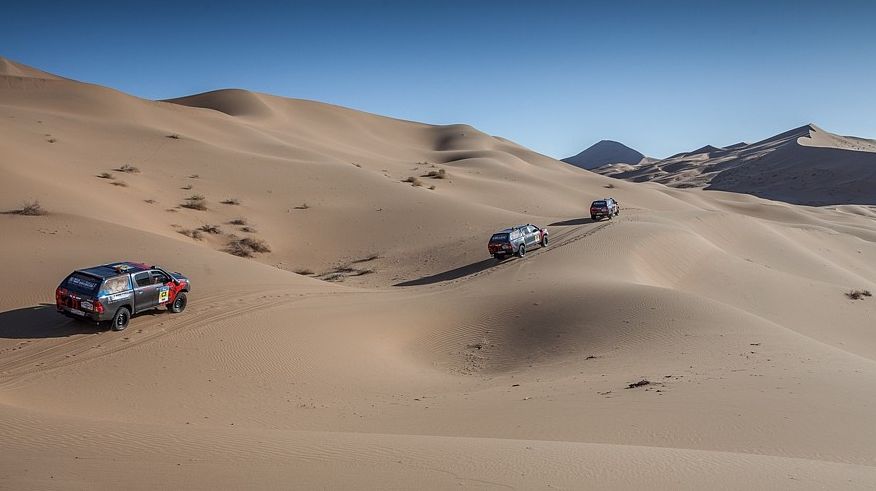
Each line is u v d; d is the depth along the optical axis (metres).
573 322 21.83
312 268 41.88
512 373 18.20
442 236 47.91
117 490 6.70
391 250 45.25
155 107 94.19
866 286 47.72
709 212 59.12
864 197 129.75
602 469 7.70
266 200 54.16
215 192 53.28
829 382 13.20
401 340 21.67
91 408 12.91
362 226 50.97
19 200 31.98
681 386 13.60
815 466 7.99
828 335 29.03
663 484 7.09
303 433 10.12
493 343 21.56
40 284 20.39
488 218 53.28
